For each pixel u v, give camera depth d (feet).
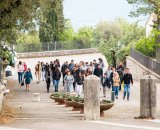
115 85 98.27
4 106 70.90
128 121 54.03
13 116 59.72
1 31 74.33
